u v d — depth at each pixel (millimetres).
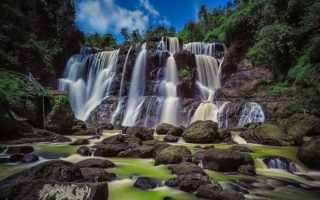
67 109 20656
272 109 21734
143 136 16844
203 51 37250
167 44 36750
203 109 26203
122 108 31125
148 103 29594
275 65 26000
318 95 18766
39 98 19578
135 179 8578
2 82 18516
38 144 15203
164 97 29812
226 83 29500
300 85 21734
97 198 5133
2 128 15758
